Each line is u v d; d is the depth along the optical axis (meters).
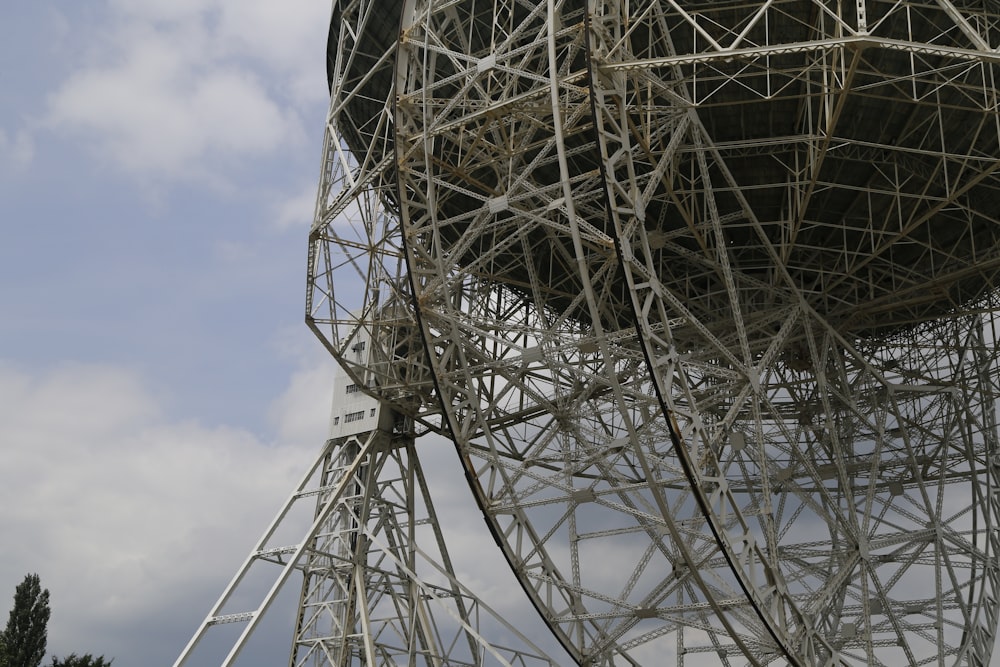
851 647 41.09
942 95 34.28
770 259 41.06
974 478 43.56
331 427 46.59
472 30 37.53
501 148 35.03
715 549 37.03
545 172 39.59
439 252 35.53
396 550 44.62
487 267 43.53
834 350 41.28
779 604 34.19
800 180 37.28
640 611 37.69
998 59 26.97
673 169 33.94
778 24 33.97
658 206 39.41
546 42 33.47
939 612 41.12
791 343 42.53
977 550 42.62
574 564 40.53
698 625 37.53
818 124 33.75
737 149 36.69
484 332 36.59
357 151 44.06
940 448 44.53
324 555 43.34
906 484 44.59
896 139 35.88
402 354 45.78
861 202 38.44
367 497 44.25
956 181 33.31
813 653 34.66
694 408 32.34
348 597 42.88
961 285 41.97
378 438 45.34
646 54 35.34
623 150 30.52
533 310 44.78
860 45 27.77
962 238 39.72
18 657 47.03
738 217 36.19
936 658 40.53
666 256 41.41
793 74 34.31
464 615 43.69
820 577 41.91
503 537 38.00
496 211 34.53
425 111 35.25
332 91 40.97
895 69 33.88
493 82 38.34
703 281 42.75
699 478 31.77
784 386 44.31
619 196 33.28
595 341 34.81
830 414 39.91
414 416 45.75
